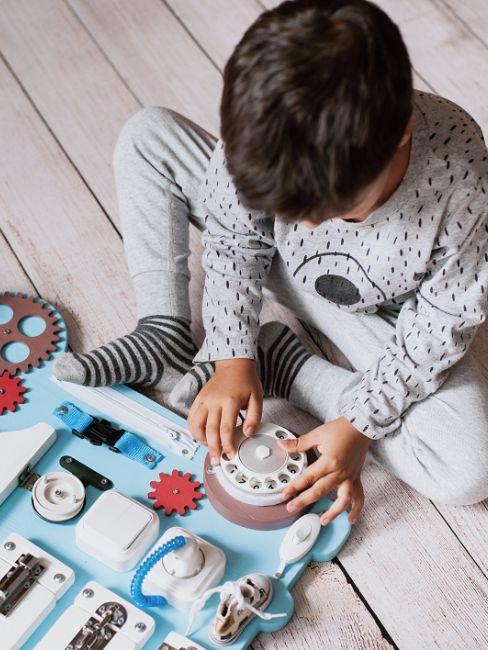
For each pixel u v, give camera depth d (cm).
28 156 161
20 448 116
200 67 173
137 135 132
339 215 81
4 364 128
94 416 123
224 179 110
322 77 75
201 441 112
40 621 103
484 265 102
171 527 111
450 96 164
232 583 100
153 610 105
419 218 97
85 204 154
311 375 122
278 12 79
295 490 106
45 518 111
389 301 117
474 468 108
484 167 97
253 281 117
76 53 176
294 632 107
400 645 106
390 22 80
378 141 77
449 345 105
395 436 113
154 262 127
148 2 183
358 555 113
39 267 145
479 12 178
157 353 123
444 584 111
